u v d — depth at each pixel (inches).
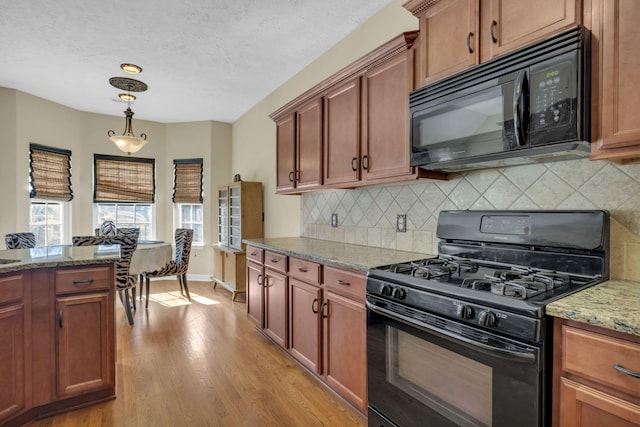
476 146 55.3
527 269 57.8
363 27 103.3
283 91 150.8
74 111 184.1
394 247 90.7
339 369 75.9
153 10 95.7
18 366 67.7
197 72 138.6
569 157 55.1
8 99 151.7
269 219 163.6
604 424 34.9
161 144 212.5
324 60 122.1
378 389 61.3
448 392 49.2
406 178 72.1
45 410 72.2
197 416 72.8
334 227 114.5
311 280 85.3
